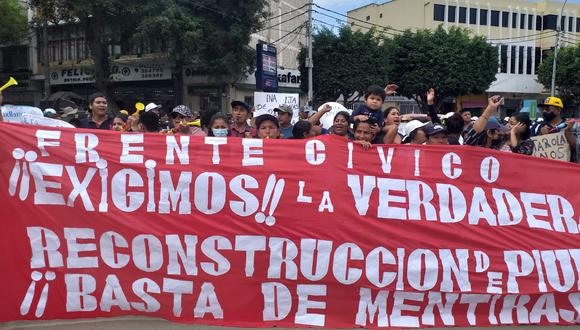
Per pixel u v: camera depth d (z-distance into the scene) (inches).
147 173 149.3
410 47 1284.4
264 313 148.8
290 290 149.8
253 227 149.6
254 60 1010.7
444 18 1685.5
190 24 881.5
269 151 154.6
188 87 1112.2
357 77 1160.8
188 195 149.3
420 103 1379.2
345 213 152.3
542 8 1833.2
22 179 144.9
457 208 157.8
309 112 642.2
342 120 191.5
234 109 223.5
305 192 152.3
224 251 148.5
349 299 150.9
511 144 201.5
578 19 1875.0
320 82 1178.0
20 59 1284.4
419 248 153.4
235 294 148.3
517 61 1777.8
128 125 233.0
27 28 1146.7
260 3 965.2
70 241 145.3
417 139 209.2
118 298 146.3
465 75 1282.0
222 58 950.4
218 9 932.0
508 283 155.2
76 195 145.9
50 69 1229.7
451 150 161.0
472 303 154.3
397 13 1761.8
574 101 1603.1
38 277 144.6
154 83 1143.0
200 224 148.5
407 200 156.1
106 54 1034.7
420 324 151.4
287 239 149.8
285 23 1309.1
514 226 158.4
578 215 162.2
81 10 893.2
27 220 144.4
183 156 151.5
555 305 157.3
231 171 151.4
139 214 147.8
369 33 1202.6
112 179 148.3
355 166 156.6
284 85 1238.3
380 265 151.6
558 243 159.2
